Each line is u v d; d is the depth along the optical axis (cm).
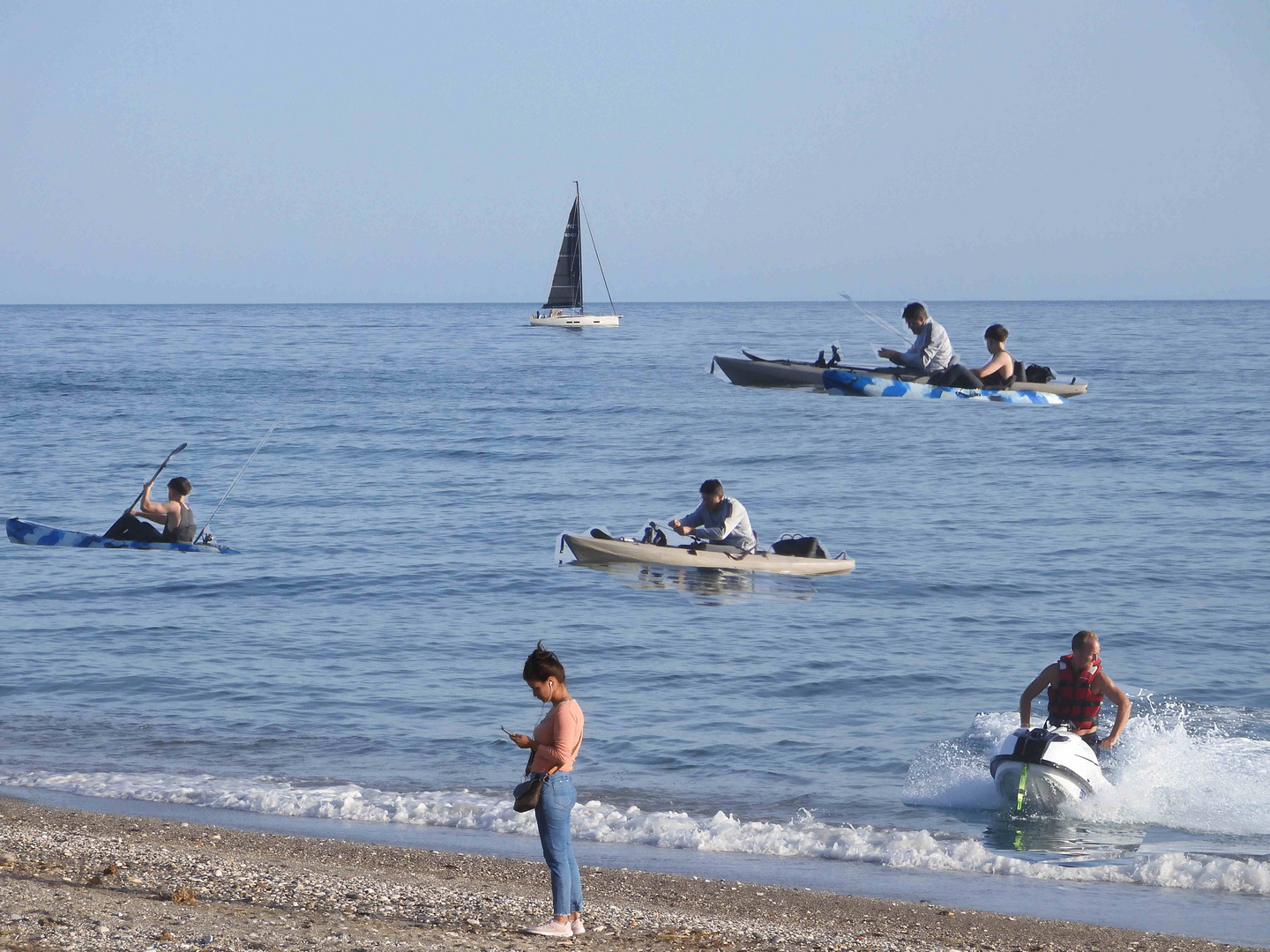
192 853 2730
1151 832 3041
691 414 13062
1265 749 3578
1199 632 4934
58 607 5391
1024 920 2483
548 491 8731
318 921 2180
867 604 5481
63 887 2309
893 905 2567
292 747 3678
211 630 5031
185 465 10006
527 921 2305
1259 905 2605
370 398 15600
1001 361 11300
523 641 4888
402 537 7075
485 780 3428
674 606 5459
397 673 4434
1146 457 9888
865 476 9188
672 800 3284
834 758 3581
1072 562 6278
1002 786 3241
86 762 3538
